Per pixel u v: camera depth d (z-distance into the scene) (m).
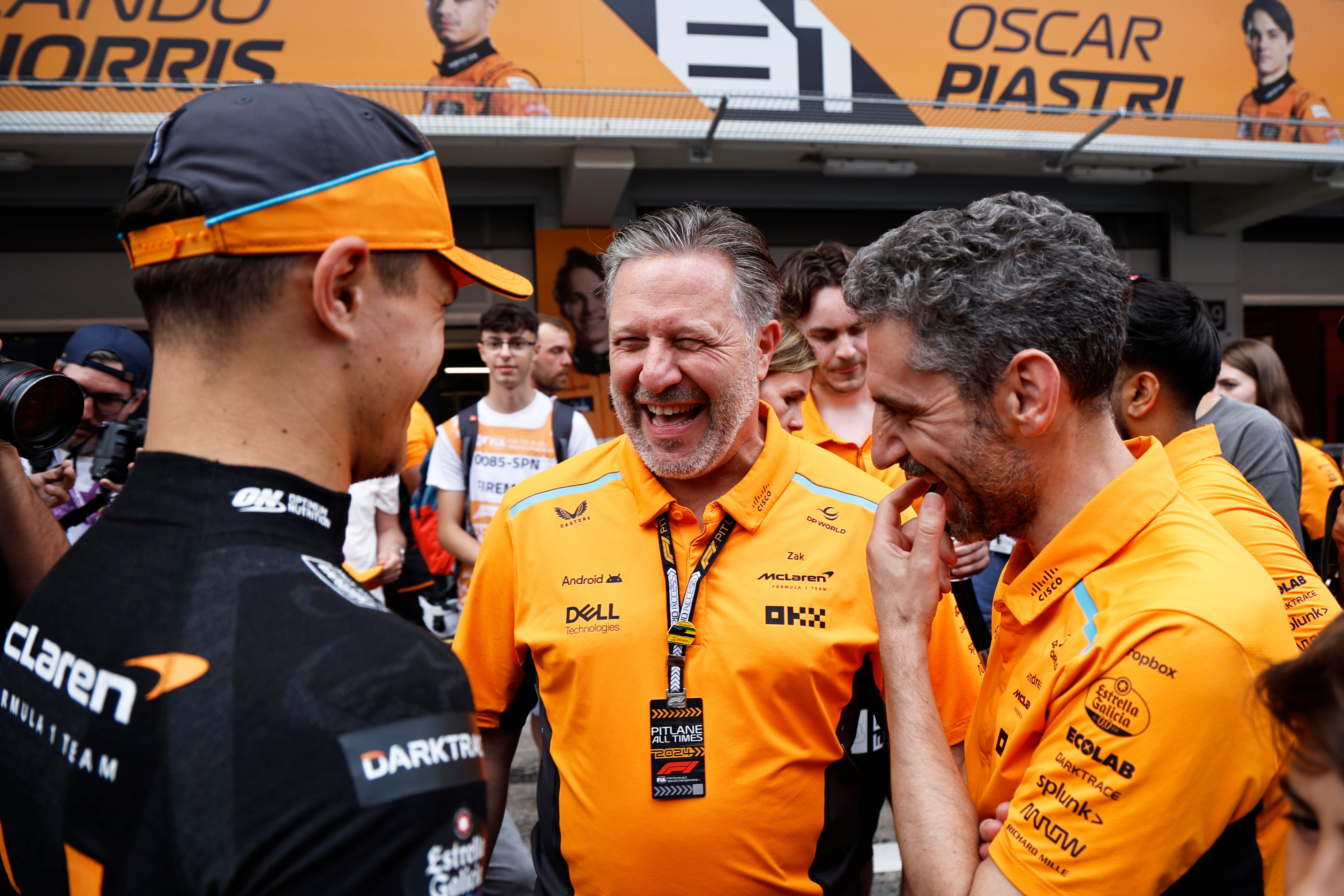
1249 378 3.51
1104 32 6.48
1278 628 0.85
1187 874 0.84
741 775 1.18
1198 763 0.81
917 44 6.25
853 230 7.78
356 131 0.73
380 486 3.48
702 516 1.35
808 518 1.33
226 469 0.68
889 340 1.00
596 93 5.70
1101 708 0.86
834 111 6.18
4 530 1.34
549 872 1.32
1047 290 0.91
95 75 5.36
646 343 1.29
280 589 0.64
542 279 7.14
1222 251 8.19
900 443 1.05
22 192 6.46
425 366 0.80
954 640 1.36
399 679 0.62
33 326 6.62
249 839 0.55
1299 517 2.31
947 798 0.97
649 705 1.21
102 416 2.30
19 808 0.67
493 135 5.80
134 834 0.58
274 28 5.53
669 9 5.94
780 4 6.06
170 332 0.70
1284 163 6.83
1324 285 8.63
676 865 1.17
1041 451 0.96
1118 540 0.93
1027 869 0.87
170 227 0.68
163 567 0.65
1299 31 6.72
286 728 0.57
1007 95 6.39
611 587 1.28
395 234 0.75
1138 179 6.94
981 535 1.04
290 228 0.68
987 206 0.97
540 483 1.43
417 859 0.57
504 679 1.41
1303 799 0.59
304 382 0.71
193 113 0.71
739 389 1.28
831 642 1.23
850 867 1.27
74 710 0.64
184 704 0.59
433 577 3.74
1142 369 1.54
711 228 1.30
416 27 5.67
